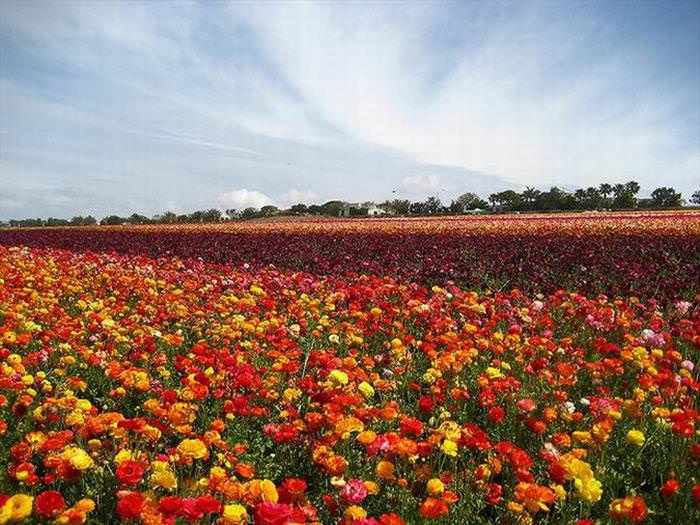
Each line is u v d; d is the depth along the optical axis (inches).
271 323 238.5
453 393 175.9
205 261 657.0
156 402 141.6
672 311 312.3
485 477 126.7
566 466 118.0
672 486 122.2
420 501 128.3
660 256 555.5
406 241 802.8
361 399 153.1
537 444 156.6
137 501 93.9
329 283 437.1
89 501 102.1
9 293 303.4
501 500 131.6
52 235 1219.9
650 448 159.9
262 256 641.6
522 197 3671.3
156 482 111.6
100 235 1158.3
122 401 184.1
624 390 191.0
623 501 110.2
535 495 109.4
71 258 564.7
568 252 598.2
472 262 549.3
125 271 442.6
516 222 1400.1
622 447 157.0
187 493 116.0
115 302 332.5
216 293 339.6
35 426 152.1
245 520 99.3
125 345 232.1
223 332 231.1
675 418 141.0
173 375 213.8
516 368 213.6
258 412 153.4
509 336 230.7
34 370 194.1
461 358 189.3
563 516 124.4
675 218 1341.0
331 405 137.0
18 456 121.9
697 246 649.6
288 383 180.4
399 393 198.2
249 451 154.8
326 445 131.7
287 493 101.3
